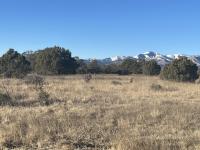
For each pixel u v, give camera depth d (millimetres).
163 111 16781
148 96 24984
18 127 12984
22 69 49406
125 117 15367
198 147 10547
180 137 11984
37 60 64500
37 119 14375
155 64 69125
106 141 11945
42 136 12086
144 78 48188
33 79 33219
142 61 79562
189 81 42594
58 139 12000
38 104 19953
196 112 16812
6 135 12086
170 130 13188
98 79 43281
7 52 51250
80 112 16797
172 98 23703
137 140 11125
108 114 16094
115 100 21984
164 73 43844
